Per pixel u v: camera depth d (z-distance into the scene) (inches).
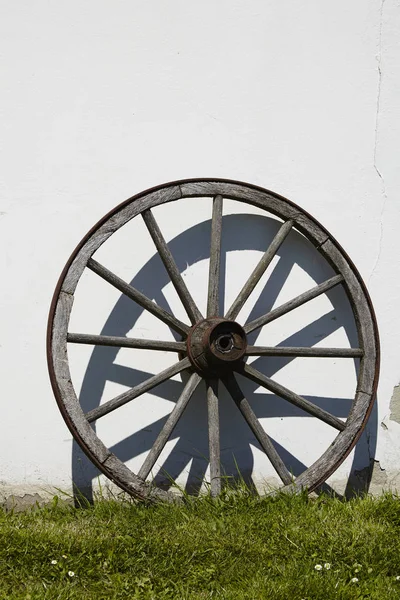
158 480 223.8
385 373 242.7
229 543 189.8
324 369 238.8
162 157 230.7
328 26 244.1
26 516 207.5
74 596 167.8
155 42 231.8
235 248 234.4
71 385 205.8
